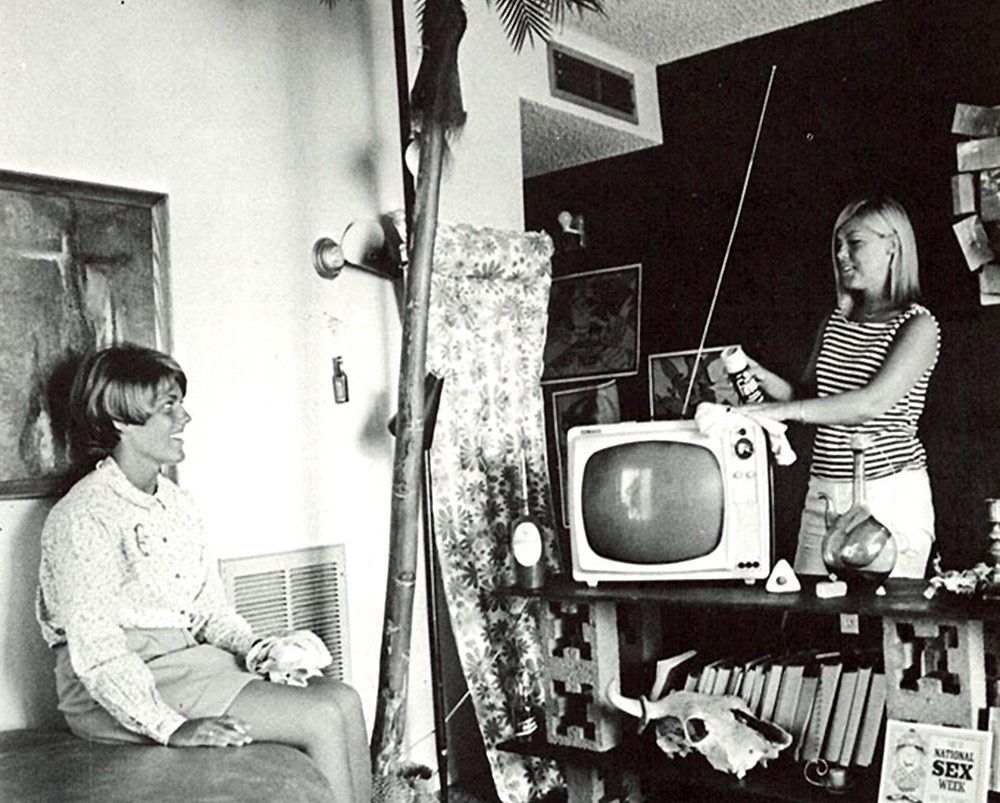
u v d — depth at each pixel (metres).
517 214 3.37
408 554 2.33
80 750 1.90
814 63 3.52
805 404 2.64
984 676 2.12
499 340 3.09
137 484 2.15
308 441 2.69
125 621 2.06
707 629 3.25
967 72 3.20
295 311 2.68
